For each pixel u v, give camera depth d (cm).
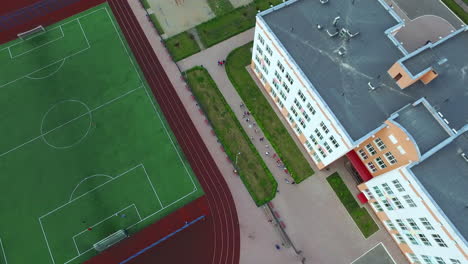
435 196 3750
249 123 5703
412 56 4325
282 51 4541
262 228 5038
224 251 4891
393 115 4122
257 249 4919
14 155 5259
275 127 5712
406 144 4016
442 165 3903
